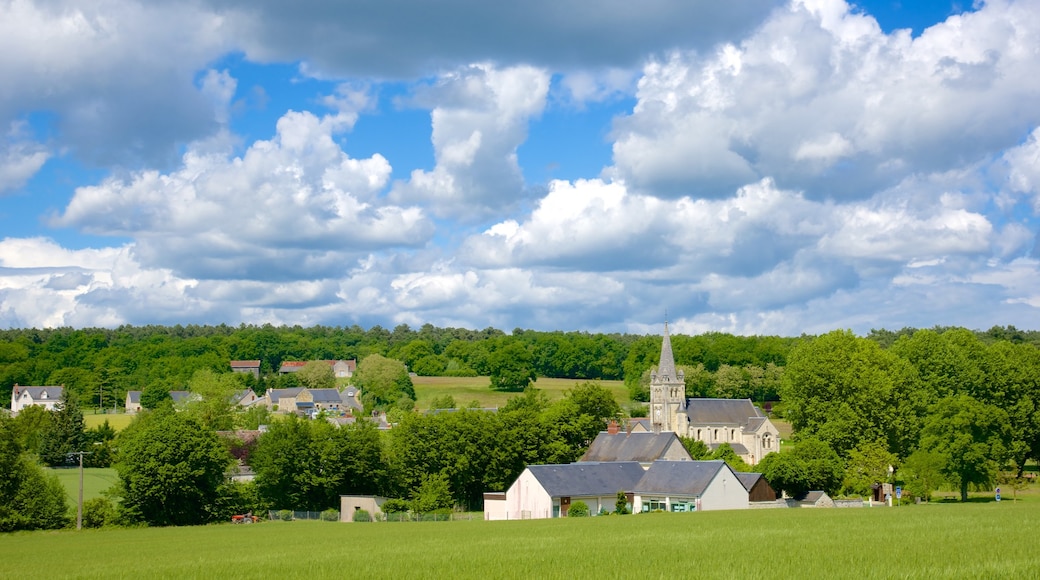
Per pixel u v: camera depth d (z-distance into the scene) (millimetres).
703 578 35719
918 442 131250
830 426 125688
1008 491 128500
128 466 105438
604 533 62906
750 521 72250
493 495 110125
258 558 52875
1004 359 135000
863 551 43188
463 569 41250
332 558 50062
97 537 83438
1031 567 36438
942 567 36719
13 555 63219
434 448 124250
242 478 137750
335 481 119750
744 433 174750
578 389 156500
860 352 131250
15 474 98812
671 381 173375
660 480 107125
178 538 78438
